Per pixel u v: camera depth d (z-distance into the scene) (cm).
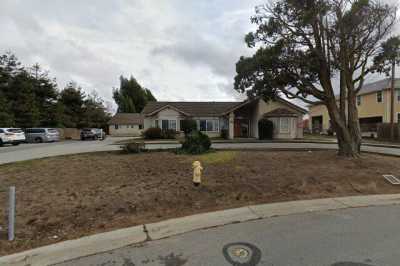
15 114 3216
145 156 1205
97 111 5041
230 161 1040
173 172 864
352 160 1044
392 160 1094
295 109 2848
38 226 457
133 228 450
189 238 406
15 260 342
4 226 454
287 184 730
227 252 357
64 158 1209
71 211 525
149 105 3362
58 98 4084
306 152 1329
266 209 550
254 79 1169
